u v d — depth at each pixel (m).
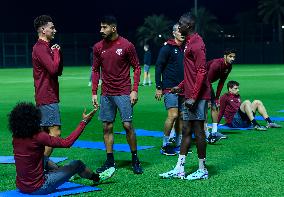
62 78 31.67
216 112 8.77
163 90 7.78
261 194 5.49
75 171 5.66
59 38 59.75
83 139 9.41
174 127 8.16
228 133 9.71
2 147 8.59
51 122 6.28
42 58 6.12
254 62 64.44
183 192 5.62
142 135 9.71
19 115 5.12
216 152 7.86
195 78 6.08
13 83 27.17
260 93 18.80
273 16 80.69
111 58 6.61
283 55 63.38
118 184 6.03
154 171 6.69
